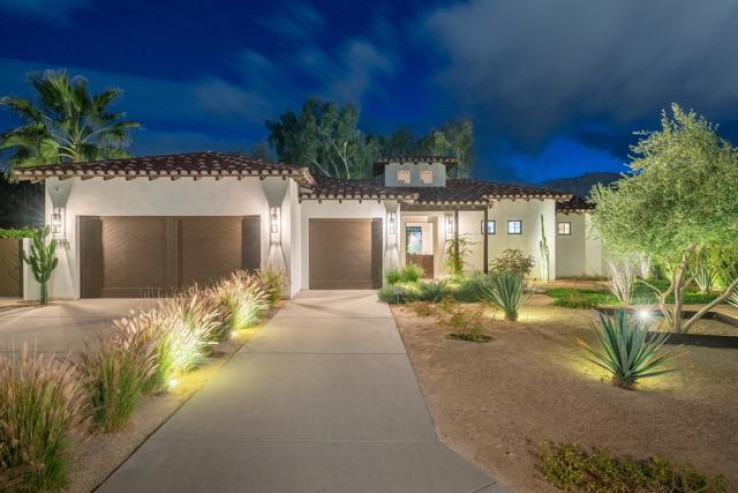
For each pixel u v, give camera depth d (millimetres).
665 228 8594
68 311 12727
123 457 4176
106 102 22422
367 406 5477
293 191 16156
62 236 15016
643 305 11836
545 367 7105
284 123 43500
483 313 11617
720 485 3607
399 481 3807
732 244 8750
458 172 42531
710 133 8711
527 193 21891
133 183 15250
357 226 17906
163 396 5793
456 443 4539
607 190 10133
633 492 3631
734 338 8469
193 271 15492
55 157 21141
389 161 23953
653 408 5438
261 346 8508
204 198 15305
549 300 14766
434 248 22578
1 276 15461
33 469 3314
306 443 4484
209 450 4320
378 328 10156
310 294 16406
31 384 3695
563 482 3748
